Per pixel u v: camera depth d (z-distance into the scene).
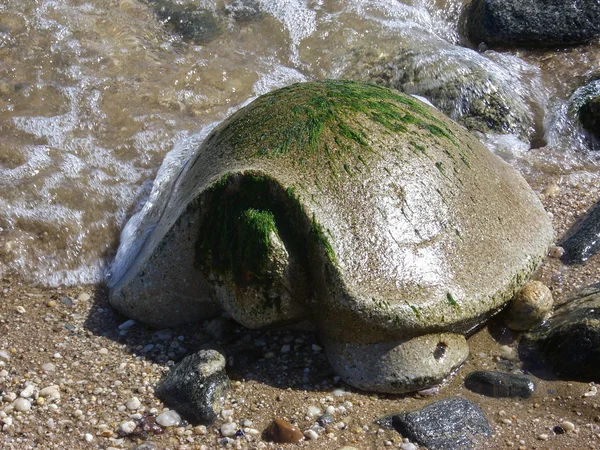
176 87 3.23
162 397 2.51
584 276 2.75
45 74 3.22
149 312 2.67
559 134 3.21
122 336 2.65
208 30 3.42
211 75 3.28
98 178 2.98
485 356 2.60
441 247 2.55
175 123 3.13
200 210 2.58
